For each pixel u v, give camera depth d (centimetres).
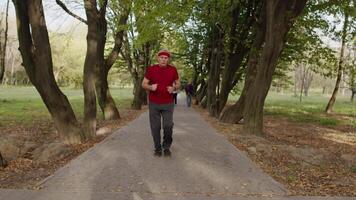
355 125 1997
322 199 548
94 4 1144
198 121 1734
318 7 1811
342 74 2847
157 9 1560
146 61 2678
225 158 830
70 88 7062
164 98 804
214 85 2123
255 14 1889
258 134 1281
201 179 645
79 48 6141
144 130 1291
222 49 2119
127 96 4947
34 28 935
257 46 1594
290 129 1703
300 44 2239
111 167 716
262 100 1274
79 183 605
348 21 2206
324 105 4069
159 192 566
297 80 7456
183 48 2958
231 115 1672
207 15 2041
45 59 954
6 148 851
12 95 4378
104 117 1794
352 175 757
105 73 1786
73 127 1009
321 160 900
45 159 803
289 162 848
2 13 1602
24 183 610
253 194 567
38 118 1877
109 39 2789
